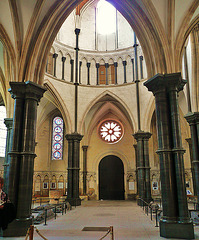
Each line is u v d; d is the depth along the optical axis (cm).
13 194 1103
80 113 2536
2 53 1812
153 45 1270
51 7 1320
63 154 2995
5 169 1839
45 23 1307
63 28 2612
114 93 2634
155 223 1315
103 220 1415
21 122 1212
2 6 1246
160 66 1247
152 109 2414
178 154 1099
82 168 2994
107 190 2989
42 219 1381
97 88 2648
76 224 1295
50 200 2355
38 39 1296
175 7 1226
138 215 1600
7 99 1895
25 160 1148
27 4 1257
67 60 2594
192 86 1814
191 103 1872
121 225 1262
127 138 3091
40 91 1283
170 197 1062
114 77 2780
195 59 1775
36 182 2822
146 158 2261
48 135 3003
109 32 2862
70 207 1928
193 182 2597
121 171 3022
